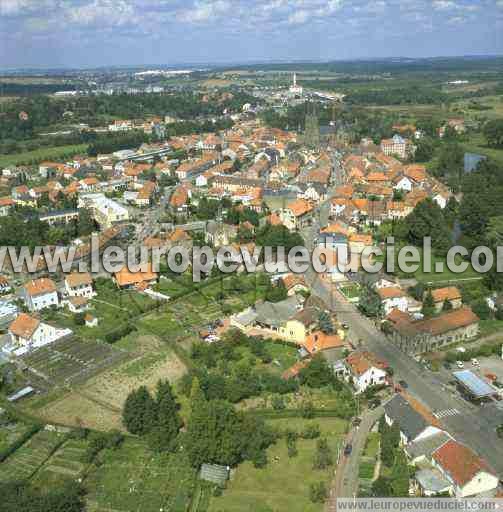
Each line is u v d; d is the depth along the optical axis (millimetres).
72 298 192625
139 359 161375
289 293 193625
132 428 127062
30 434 129000
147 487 112625
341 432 126875
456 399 138125
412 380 146625
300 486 111688
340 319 179625
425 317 174125
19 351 166000
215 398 138750
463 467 106875
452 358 154375
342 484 111375
